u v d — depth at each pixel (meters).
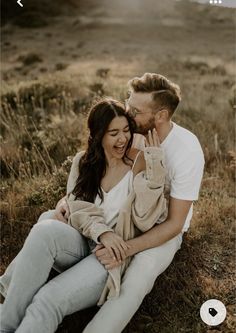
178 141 2.66
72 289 2.21
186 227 2.89
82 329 2.58
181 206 2.62
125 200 2.51
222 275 3.06
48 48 16.95
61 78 8.17
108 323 2.22
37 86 7.04
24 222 3.50
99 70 10.41
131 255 2.47
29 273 2.23
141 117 2.62
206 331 2.60
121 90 7.23
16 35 20.06
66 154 4.57
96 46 17.61
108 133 2.50
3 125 5.43
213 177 4.17
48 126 5.28
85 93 7.11
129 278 2.36
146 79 2.61
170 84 2.63
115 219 2.59
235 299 2.85
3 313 2.23
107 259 2.35
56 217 2.69
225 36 20.67
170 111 2.64
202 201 3.76
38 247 2.26
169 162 2.67
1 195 3.93
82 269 2.31
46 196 3.70
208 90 8.27
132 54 15.11
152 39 19.62
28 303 2.24
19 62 13.59
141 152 2.63
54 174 3.90
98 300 2.35
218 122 5.69
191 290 2.87
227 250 3.29
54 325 2.15
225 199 3.84
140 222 2.47
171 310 2.73
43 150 4.59
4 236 3.44
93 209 2.57
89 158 2.61
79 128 5.17
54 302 2.15
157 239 2.51
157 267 2.46
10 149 4.62
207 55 14.95
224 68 11.35
